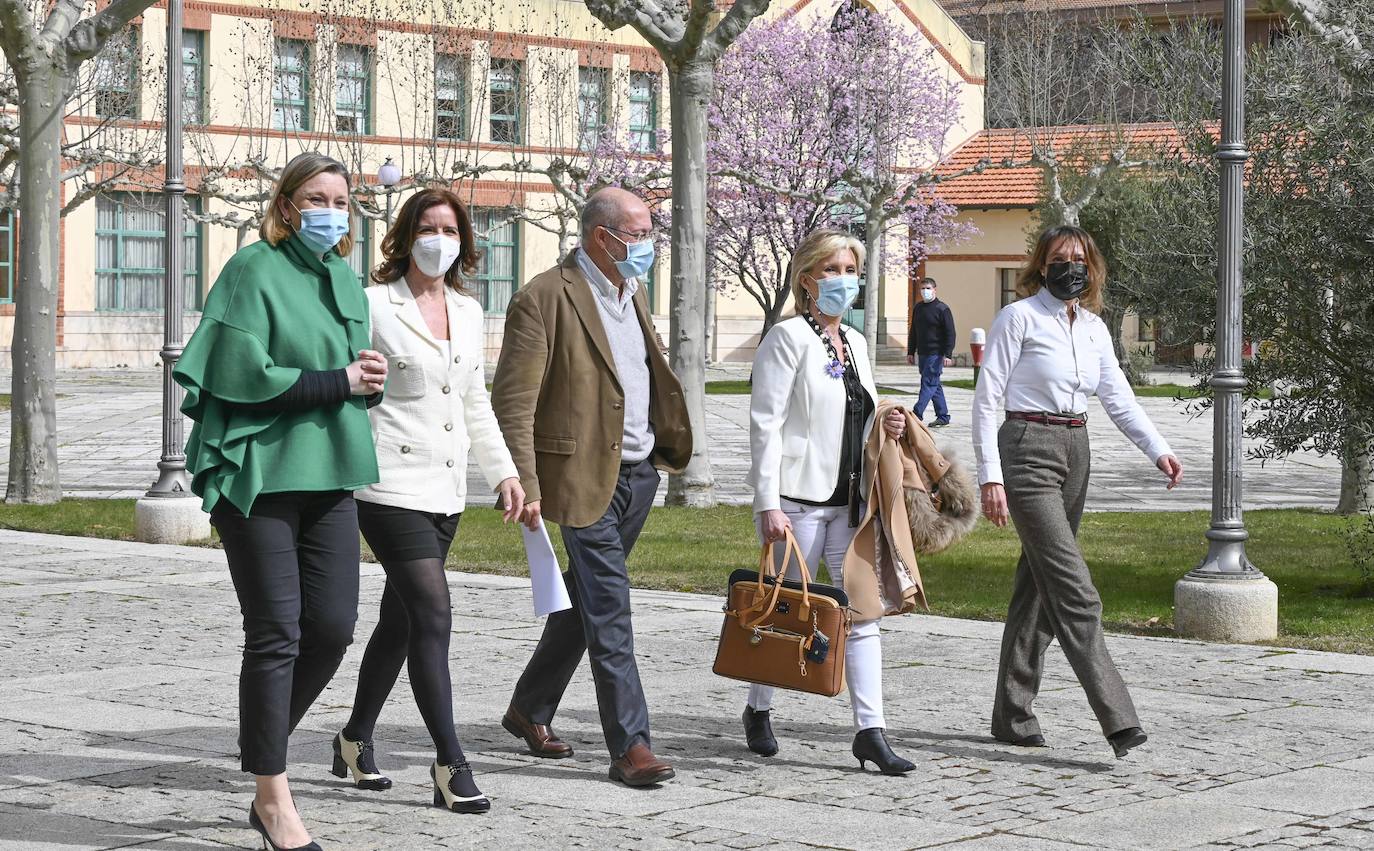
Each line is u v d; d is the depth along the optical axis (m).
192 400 8.02
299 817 8.44
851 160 56.88
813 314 10.02
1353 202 15.84
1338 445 16.55
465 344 9.19
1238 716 11.36
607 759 10.06
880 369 73.50
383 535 8.91
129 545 20.95
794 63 56.25
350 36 60.75
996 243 79.31
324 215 8.14
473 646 13.84
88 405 46.72
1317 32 16.42
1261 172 16.58
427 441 8.98
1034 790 9.35
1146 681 12.59
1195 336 17.30
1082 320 10.35
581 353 9.58
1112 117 56.47
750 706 10.23
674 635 14.52
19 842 8.19
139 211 64.50
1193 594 14.66
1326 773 9.76
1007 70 64.75
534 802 9.05
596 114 68.06
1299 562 19.89
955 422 43.41
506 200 69.56
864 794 9.23
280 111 64.88
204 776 9.54
